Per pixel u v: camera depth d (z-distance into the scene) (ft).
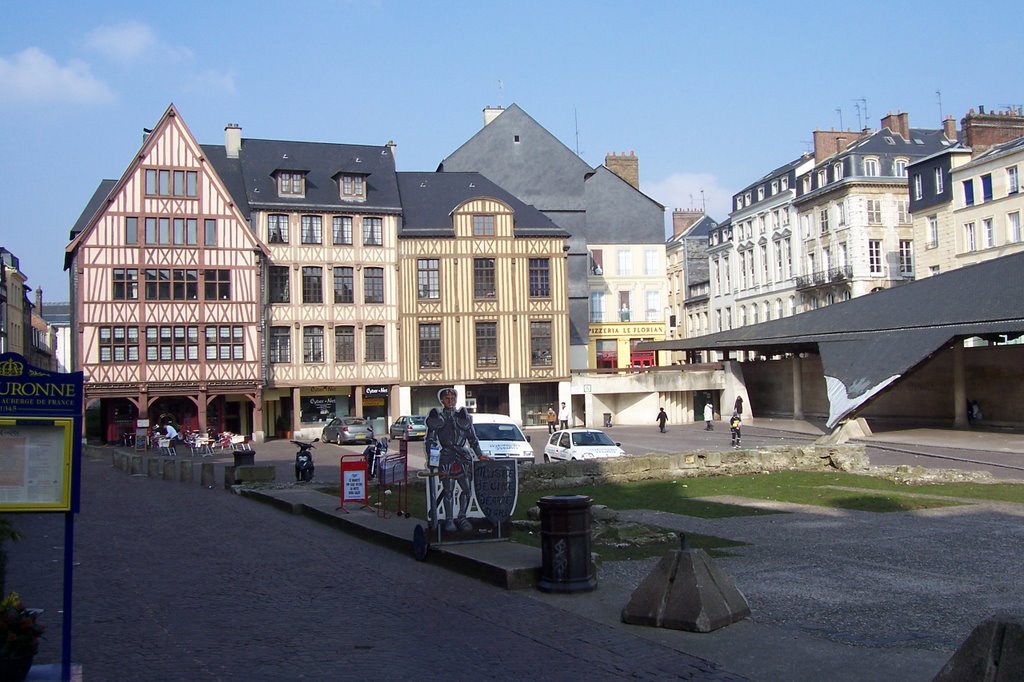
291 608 29.37
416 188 170.91
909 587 30.07
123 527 50.47
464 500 37.52
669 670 21.75
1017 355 118.83
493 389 166.30
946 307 118.01
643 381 169.68
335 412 159.12
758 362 172.96
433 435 37.99
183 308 143.54
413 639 25.16
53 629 26.76
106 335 140.15
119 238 141.18
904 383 137.90
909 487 62.08
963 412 120.88
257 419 147.33
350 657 23.41
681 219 289.74
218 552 41.16
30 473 20.98
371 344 158.51
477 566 32.91
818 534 41.50
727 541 39.81
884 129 196.54
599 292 204.33
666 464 71.00
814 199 199.31
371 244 159.12
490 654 23.50
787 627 25.22
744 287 233.14
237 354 146.00
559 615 27.32
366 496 53.42
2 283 204.54
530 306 164.76
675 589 25.59
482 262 163.63
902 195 188.44
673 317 276.41
